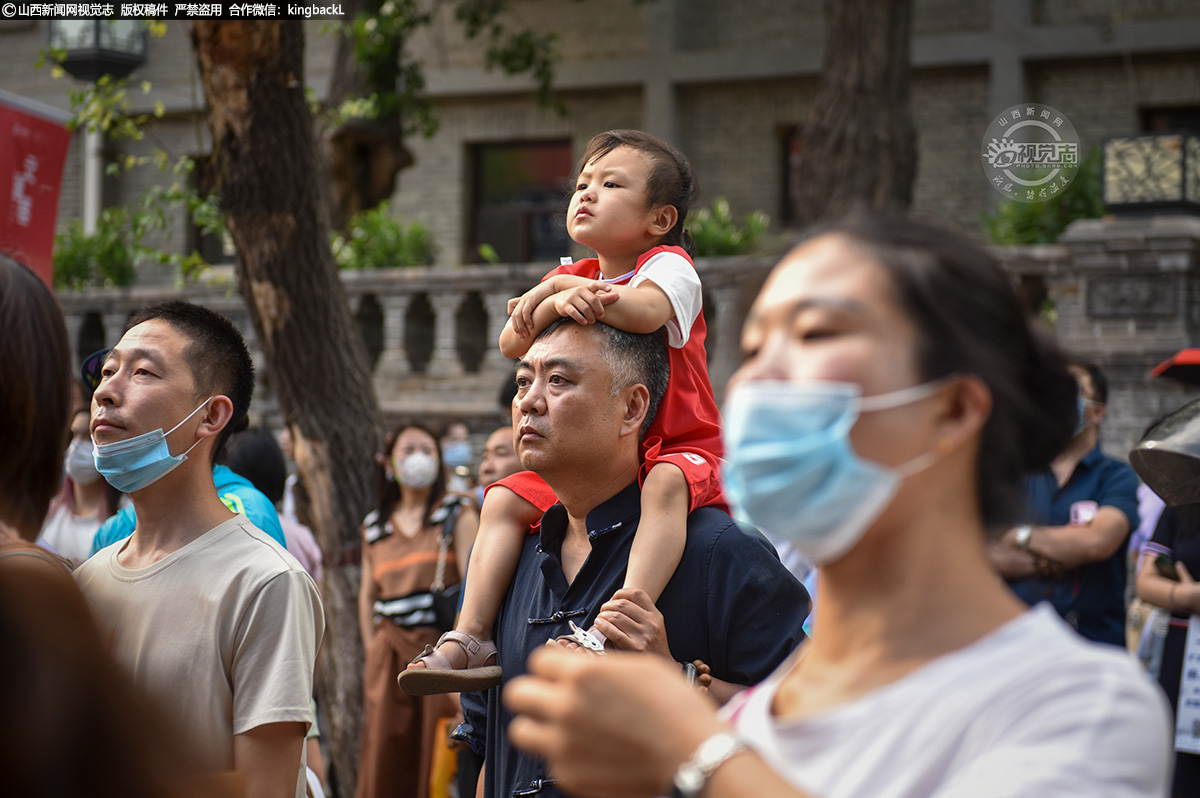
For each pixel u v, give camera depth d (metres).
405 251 10.24
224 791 1.22
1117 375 6.46
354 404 5.25
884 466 1.08
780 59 12.30
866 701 1.08
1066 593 3.81
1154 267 6.40
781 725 1.13
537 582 2.30
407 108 10.33
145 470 2.35
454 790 4.68
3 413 1.46
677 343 2.34
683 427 2.35
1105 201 6.65
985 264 1.17
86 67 9.29
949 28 12.01
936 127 12.12
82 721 1.12
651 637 2.02
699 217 9.57
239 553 2.35
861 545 1.13
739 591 2.14
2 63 13.57
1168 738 1.04
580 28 12.92
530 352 2.23
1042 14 11.77
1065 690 1.03
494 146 13.45
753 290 1.29
